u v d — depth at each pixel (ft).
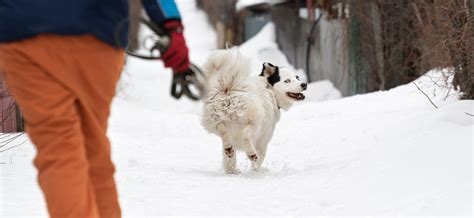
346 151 38.09
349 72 85.71
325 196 25.52
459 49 37.06
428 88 52.65
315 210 23.31
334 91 92.17
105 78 15.25
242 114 32.50
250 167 37.29
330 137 44.32
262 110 33.04
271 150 43.21
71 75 14.78
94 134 15.72
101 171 16.16
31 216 21.65
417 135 33.50
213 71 32.91
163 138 51.44
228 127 33.22
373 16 77.30
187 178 31.22
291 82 36.29
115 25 15.08
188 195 26.58
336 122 50.06
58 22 14.35
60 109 14.69
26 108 14.70
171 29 15.28
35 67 14.53
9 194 25.17
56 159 14.74
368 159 30.91
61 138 14.75
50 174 14.70
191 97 15.44
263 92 35.47
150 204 24.47
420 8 61.57
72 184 14.75
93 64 14.97
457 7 36.83
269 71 36.52
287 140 46.09
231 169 34.47
